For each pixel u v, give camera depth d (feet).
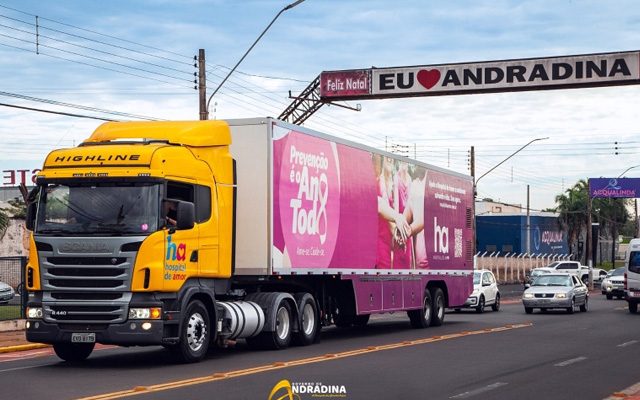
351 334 122.52
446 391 66.23
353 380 71.20
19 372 76.89
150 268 77.41
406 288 127.65
